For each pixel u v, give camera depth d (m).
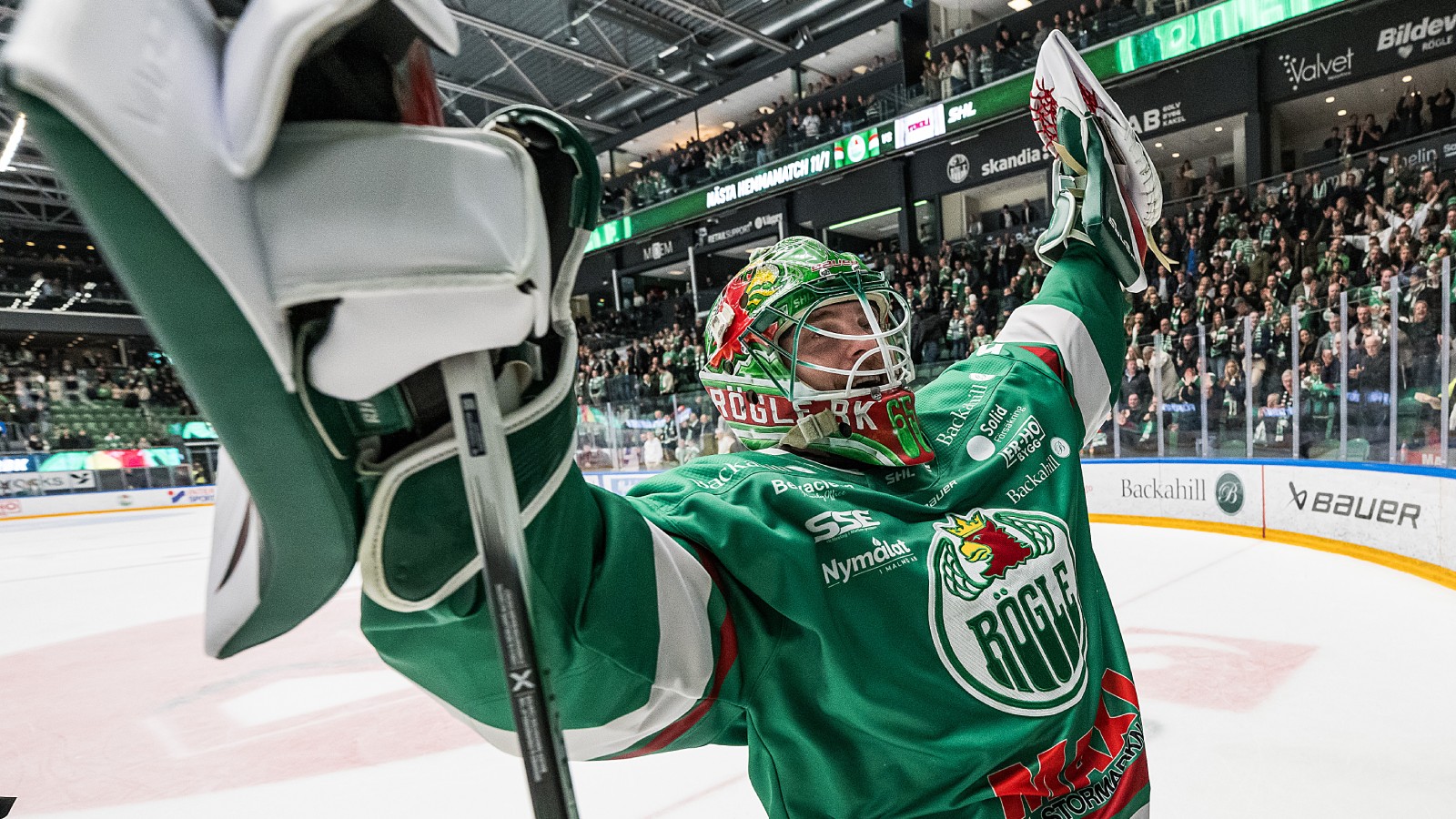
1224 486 6.76
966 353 12.73
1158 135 13.92
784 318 0.88
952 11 17.58
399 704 3.57
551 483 0.48
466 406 0.42
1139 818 0.90
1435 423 5.21
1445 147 9.88
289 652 4.55
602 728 0.62
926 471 0.92
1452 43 11.16
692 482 0.79
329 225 0.35
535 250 0.39
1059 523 0.95
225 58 0.35
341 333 0.36
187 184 0.30
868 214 17.98
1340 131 12.51
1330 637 3.65
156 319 0.31
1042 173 15.45
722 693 0.68
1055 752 0.82
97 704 3.93
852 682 0.72
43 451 16.83
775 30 19.39
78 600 7.08
